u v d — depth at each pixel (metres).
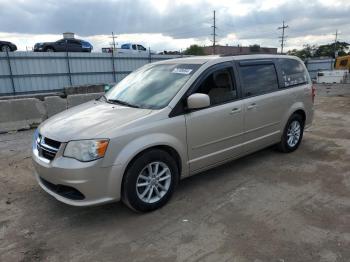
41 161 3.63
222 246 3.17
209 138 4.30
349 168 5.18
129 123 3.58
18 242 3.32
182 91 4.04
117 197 3.53
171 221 3.65
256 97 4.93
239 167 5.24
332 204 3.98
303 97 5.91
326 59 49.78
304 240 3.24
